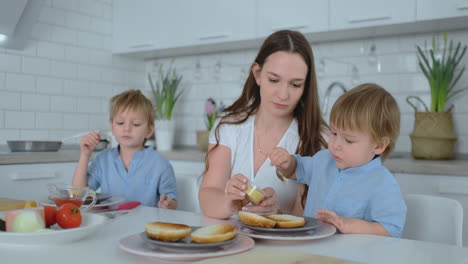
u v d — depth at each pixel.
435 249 0.83
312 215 1.32
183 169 2.83
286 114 1.37
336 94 2.88
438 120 2.34
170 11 3.12
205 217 1.13
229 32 2.87
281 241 0.89
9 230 0.87
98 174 1.83
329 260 0.70
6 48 2.75
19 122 2.83
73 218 0.93
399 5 2.31
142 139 1.87
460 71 2.50
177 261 0.72
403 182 2.15
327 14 2.52
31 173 2.36
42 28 2.94
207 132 2.99
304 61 1.30
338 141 1.18
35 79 2.91
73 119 3.14
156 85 3.48
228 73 3.32
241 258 0.71
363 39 2.79
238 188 1.09
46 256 0.75
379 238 0.93
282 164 1.30
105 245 0.83
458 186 1.99
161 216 1.14
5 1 2.48
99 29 3.32
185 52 3.38
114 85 3.44
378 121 1.14
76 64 3.16
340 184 1.22
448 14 2.19
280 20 2.67
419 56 2.62
